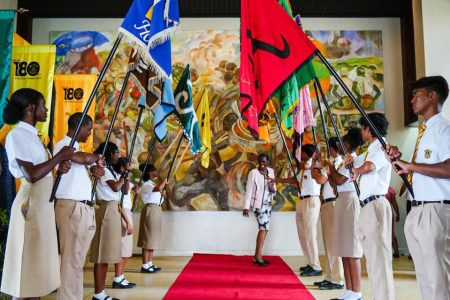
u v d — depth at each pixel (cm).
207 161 575
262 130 452
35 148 223
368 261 291
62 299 255
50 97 455
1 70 401
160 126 372
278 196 718
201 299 370
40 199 220
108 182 352
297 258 666
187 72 486
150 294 392
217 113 739
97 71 752
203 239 717
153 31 271
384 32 763
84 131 284
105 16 764
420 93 214
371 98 739
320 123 726
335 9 743
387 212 290
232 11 751
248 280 467
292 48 255
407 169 205
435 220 198
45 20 770
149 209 526
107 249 350
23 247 213
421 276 206
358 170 293
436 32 571
